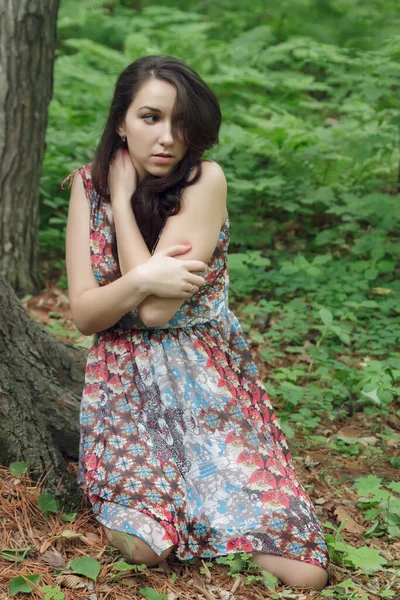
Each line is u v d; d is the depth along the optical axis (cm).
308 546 237
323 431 346
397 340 430
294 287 480
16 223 465
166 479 242
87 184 258
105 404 252
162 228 250
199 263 239
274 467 249
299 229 571
